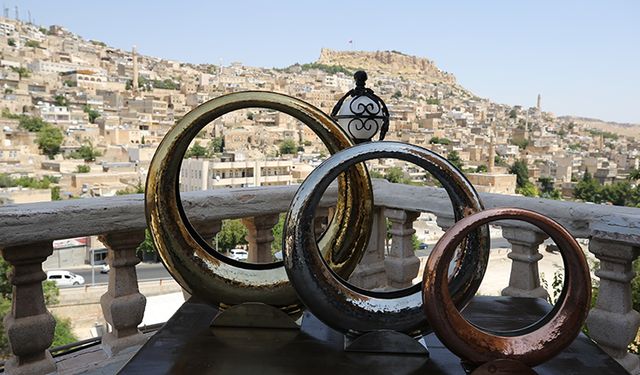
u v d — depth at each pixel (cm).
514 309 177
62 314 2250
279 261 166
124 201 251
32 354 238
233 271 161
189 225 164
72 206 235
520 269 302
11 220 217
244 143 9838
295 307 162
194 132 156
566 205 268
